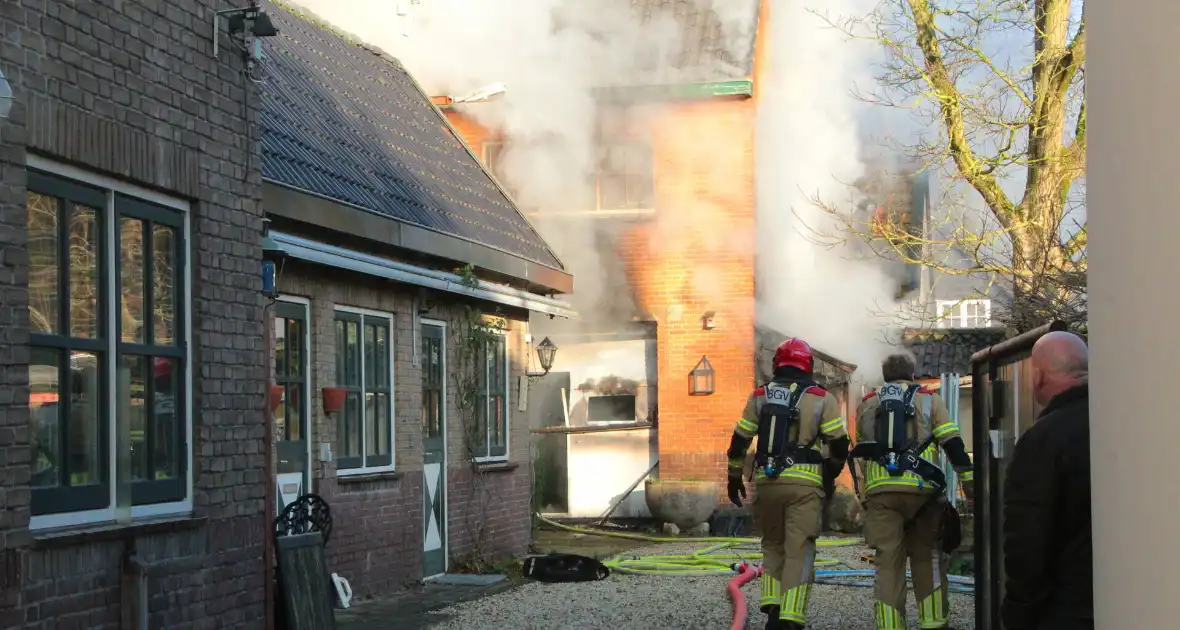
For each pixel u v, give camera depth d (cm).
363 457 1062
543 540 1653
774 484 823
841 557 1384
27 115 536
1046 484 375
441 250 1148
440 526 1219
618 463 1869
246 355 730
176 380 670
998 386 634
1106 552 309
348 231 977
